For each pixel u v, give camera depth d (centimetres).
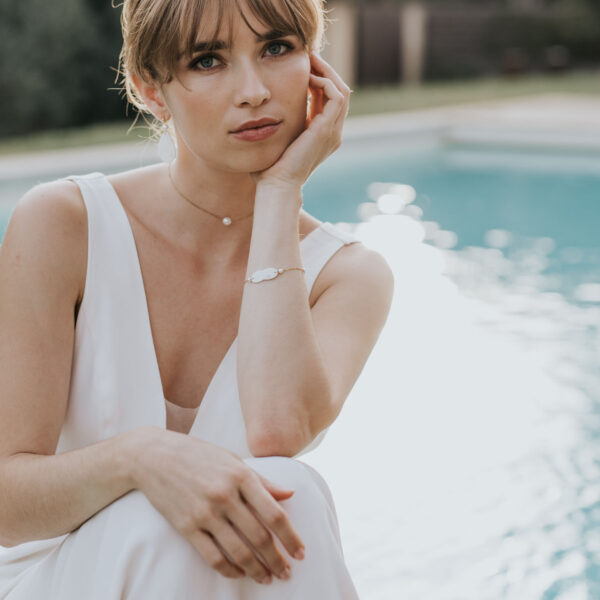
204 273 143
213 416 134
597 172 883
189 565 110
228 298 143
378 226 643
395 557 222
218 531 109
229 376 135
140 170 147
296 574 114
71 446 139
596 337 400
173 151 143
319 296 148
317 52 147
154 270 140
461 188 803
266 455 123
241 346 127
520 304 453
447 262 540
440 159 968
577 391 334
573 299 462
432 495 254
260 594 114
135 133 920
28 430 126
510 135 985
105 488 114
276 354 125
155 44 127
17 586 127
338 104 141
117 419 134
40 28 1039
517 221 664
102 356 134
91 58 1113
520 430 300
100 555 111
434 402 323
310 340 127
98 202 137
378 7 1670
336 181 832
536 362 367
